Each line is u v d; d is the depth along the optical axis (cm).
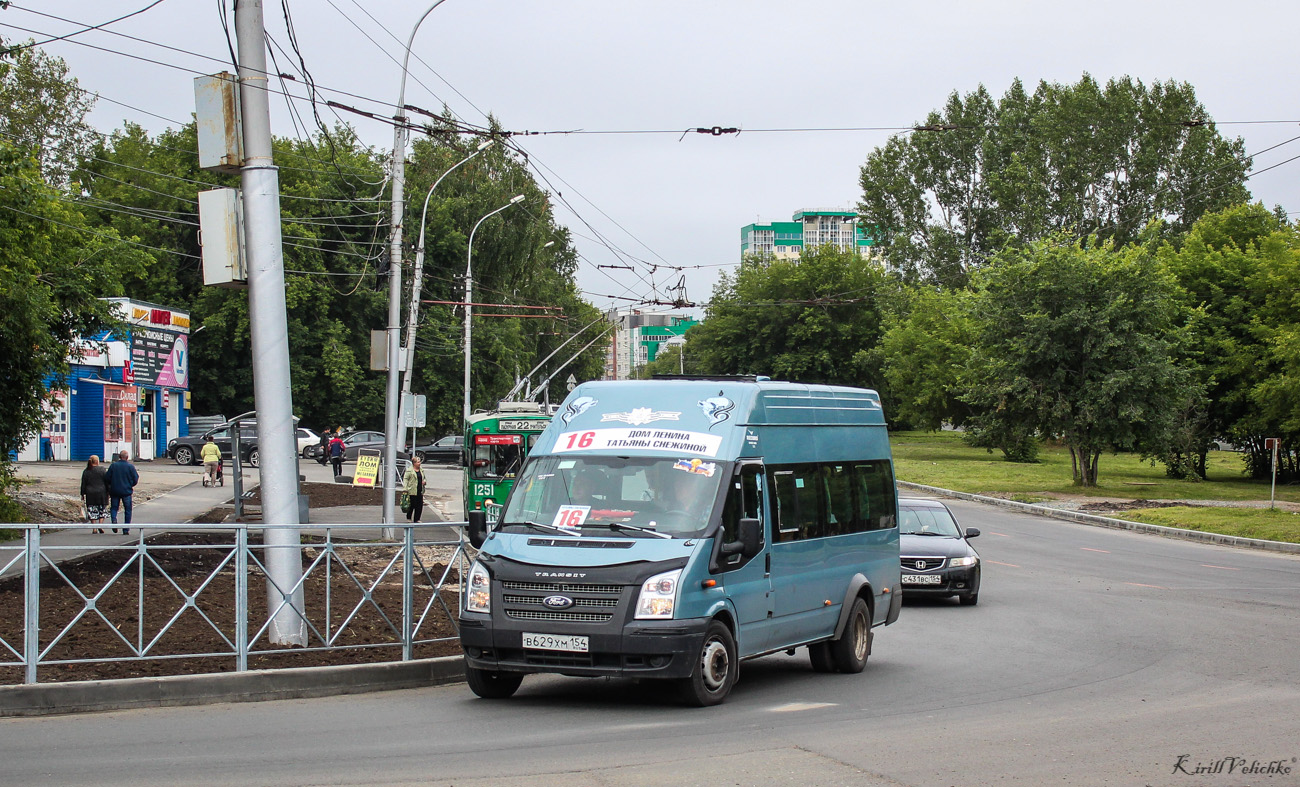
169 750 721
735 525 948
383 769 678
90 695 848
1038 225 6456
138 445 4866
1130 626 1444
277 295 1130
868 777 670
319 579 1189
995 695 980
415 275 3078
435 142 6147
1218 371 4909
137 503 2897
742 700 948
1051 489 4231
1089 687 1021
